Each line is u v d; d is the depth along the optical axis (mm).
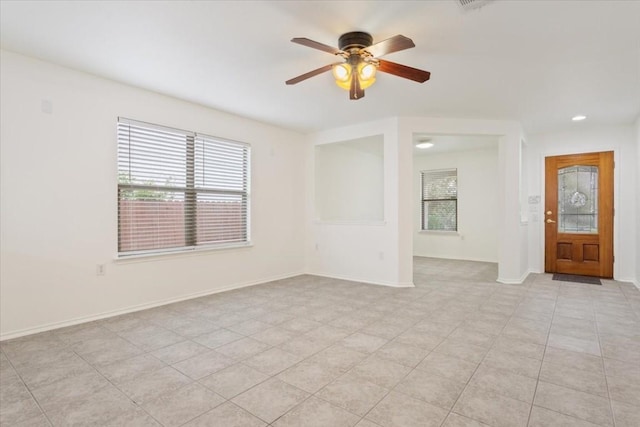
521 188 4965
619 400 1794
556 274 5258
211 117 4117
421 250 7676
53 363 2236
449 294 4059
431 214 7605
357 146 6375
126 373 2104
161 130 3641
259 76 3152
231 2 2035
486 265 6289
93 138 3139
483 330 2840
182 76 3150
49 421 1624
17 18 2201
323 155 5738
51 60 2834
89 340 2635
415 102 3875
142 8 2094
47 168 2873
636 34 2369
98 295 3166
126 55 2736
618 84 3293
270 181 4898
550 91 3496
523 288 4348
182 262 3830
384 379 2025
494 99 3748
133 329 2879
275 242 4969
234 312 3355
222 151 4281
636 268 4594
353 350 2443
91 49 2637
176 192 3807
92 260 3129
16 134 2717
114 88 3273
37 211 2822
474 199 6965
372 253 4746
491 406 1742
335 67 2572
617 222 4848
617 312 3322
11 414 1681
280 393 1873
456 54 2693
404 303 3668
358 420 1629
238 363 2242
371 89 3451
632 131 4742
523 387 1928
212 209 4176
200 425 1595
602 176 4957
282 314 3289
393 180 4523
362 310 3416
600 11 2104
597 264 5043
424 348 2475
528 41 2484
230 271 4344
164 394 1863
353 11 2127
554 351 2416
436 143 6211
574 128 5043
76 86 3033
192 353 2398
